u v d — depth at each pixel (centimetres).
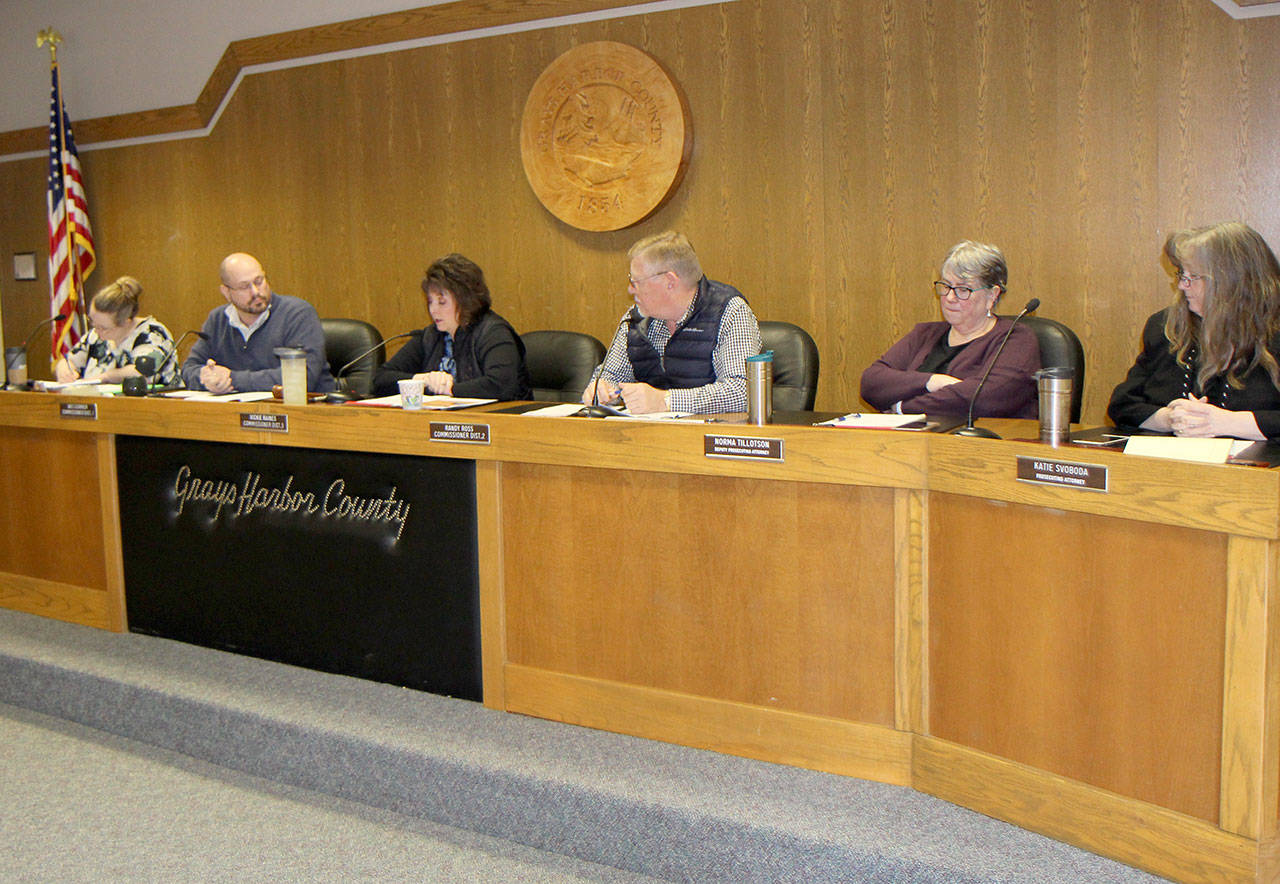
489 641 233
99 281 526
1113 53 310
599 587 219
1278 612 148
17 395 300
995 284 260
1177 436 187
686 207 379
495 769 204
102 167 515
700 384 275
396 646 246
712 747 210
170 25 487
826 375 362
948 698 187
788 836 177
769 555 200
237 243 483
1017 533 174
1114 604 164
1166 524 156
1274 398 206
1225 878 155
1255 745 150
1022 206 327
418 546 239
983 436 179
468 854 202
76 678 263
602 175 386
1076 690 170
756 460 197
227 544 270
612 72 379
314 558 255
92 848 208
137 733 255
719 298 272
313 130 454
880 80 342
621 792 192
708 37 367
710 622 208
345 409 244
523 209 411
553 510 222
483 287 313
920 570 188
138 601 289
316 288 465
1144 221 312
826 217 356
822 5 348
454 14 412
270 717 231
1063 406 171
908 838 174
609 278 397
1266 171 295
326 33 442
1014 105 324
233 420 262
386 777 217
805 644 199
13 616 310
